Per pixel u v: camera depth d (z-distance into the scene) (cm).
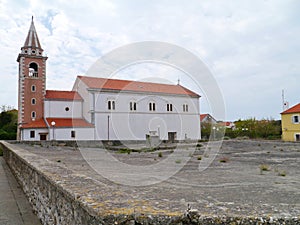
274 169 607
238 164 727
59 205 275
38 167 403
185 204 185
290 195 302
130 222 158
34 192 456
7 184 763
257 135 3256
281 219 169
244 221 166
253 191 330
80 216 203
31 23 3978
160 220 159
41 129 3350
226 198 274
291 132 3131
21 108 3641
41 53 3891
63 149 1530
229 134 3069
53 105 3666
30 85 3725
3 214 450
